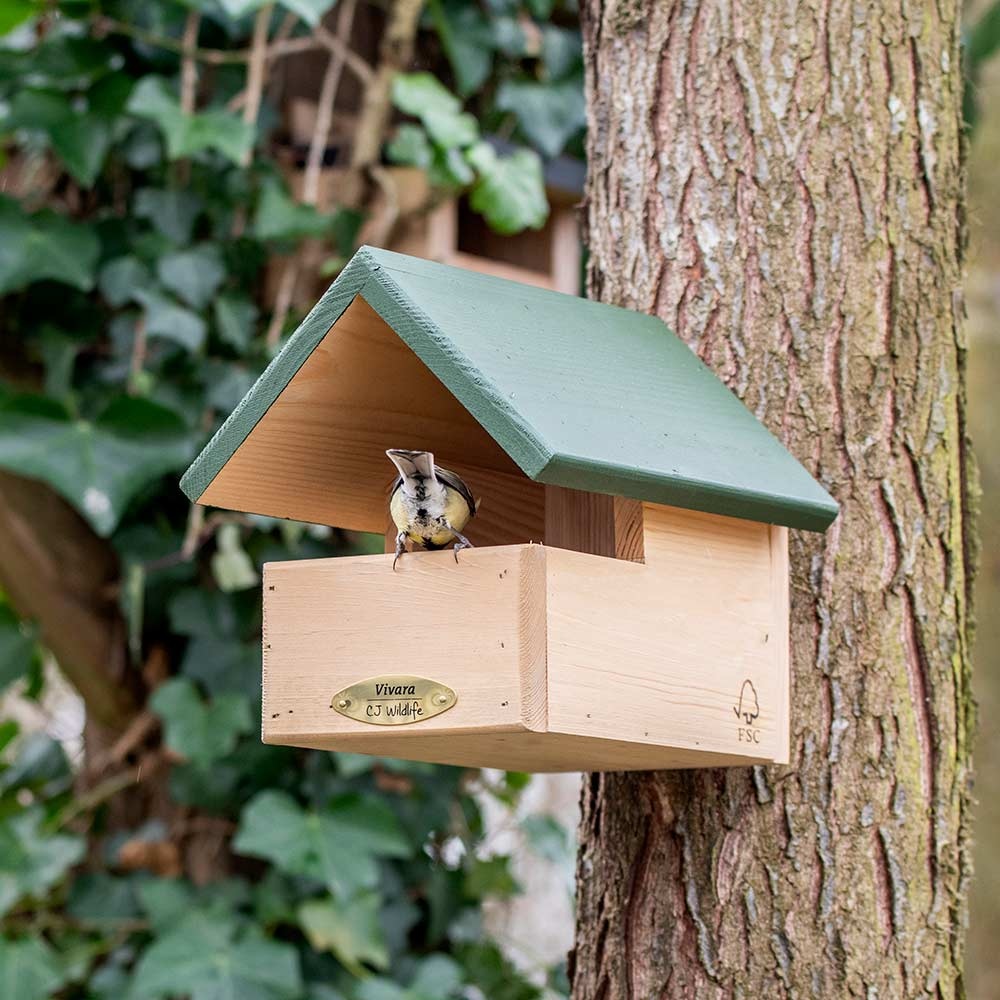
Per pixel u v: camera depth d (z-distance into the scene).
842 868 2.88
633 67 3.23
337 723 2.64
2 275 4.54
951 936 2.91
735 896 2.88
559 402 2.54
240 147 4.55
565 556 2.53
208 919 4.38
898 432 3.02
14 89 4.77
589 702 2.52
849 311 3.04
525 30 5.20
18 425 4.36
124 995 4.41
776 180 3.09
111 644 4.68
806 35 3.13
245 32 4.95
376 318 2.68
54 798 4.73
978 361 9.71
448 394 2.90
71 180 4.86
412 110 4.74
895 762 2.92
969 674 3.05
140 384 4.61
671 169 3.16
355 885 4.34
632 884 2.99
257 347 4.77
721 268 3.08
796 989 2.84
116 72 4.70
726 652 2.74
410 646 2.60
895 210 3.09
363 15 5.14
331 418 2.88
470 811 4.95
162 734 4.69
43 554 4.61
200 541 4.68
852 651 2.95
